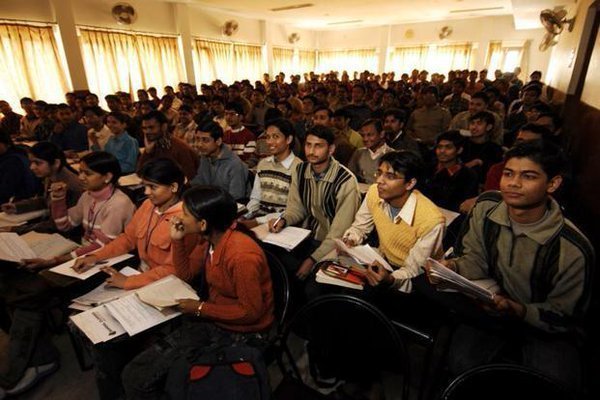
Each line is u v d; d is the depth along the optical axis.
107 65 6.79
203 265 1.42
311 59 13.55
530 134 2.27
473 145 3.11
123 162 3.37
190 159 3.05
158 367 1.12
